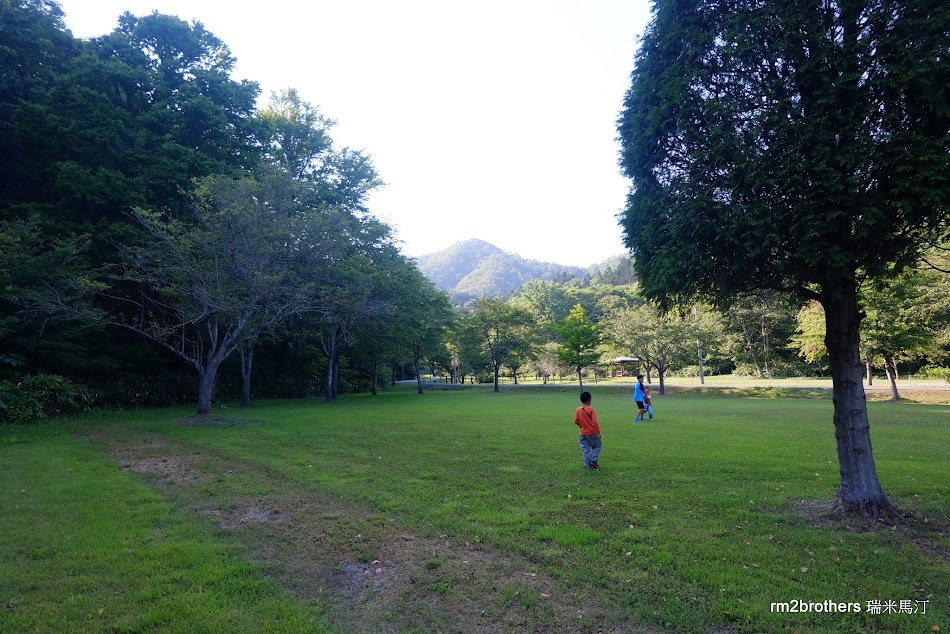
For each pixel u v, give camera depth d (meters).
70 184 18.22
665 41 6.62
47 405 16.69
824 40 5.28
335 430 14.27
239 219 15.59
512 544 5.37
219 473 8.80
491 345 44.53
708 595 4.21
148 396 22.36
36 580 4.50
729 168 5.74
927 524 5.89
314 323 27.88
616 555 5.06
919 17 4.92
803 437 12.91
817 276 5.75
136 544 5.38
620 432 13.96
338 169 31.98
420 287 34.47
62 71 22.14
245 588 4.40
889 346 24.30
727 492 7.41
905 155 4.76
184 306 17.41
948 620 3.76
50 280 16.27
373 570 4.83
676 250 6.04
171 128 21.77
